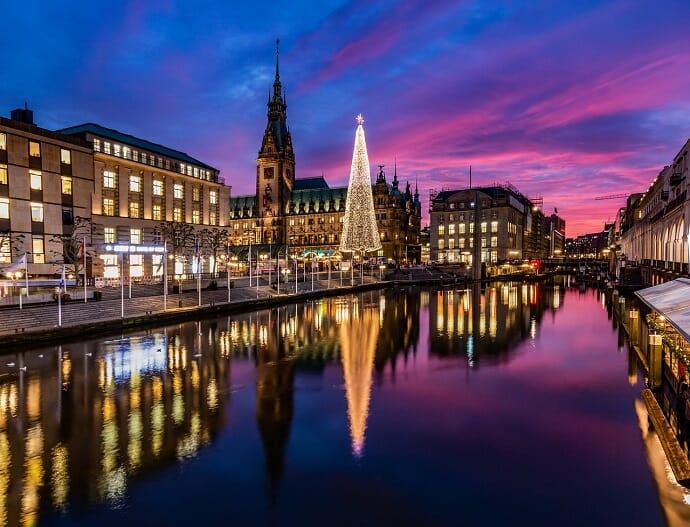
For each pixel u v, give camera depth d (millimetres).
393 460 17922
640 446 19172
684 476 16078
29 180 59938
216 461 17859
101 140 74312
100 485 16047
